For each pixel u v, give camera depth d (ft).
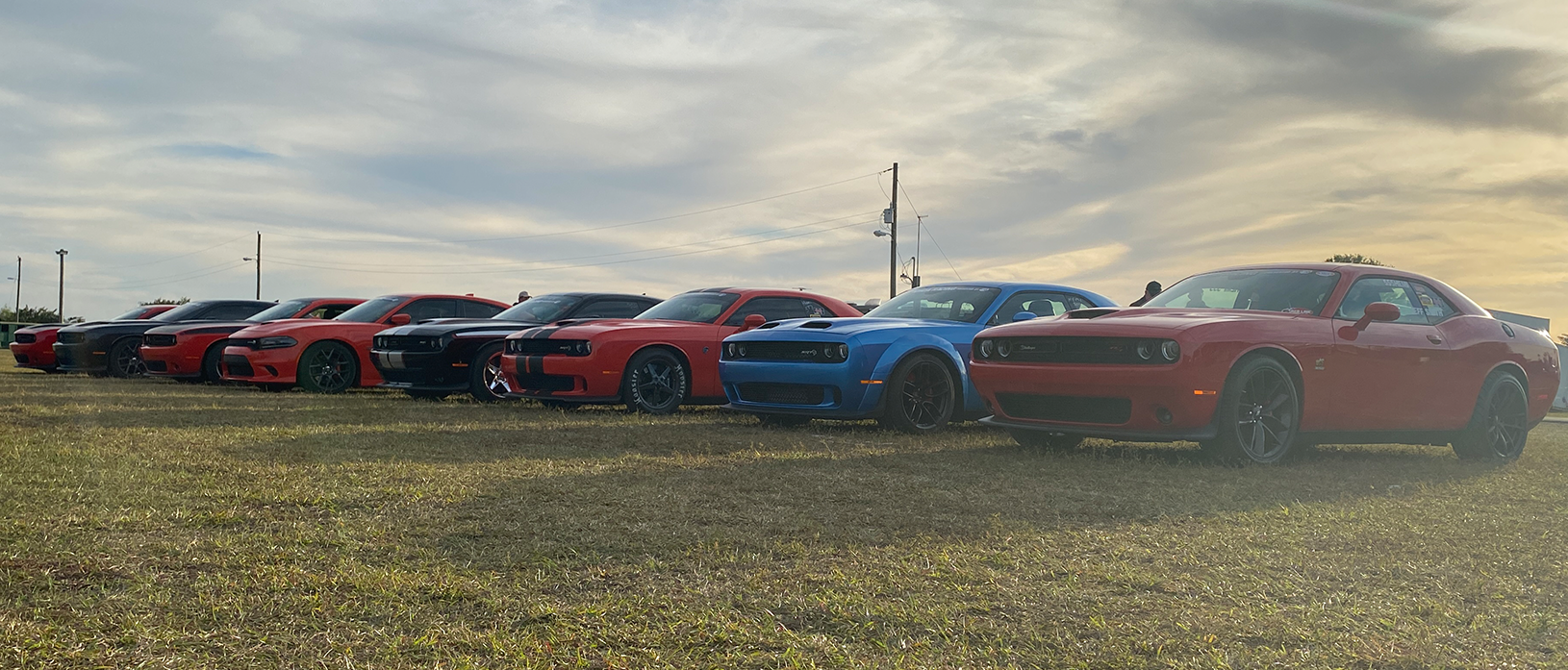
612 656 7.18
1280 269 21.16
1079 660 7.19
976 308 25.70
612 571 9.48
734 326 30.01
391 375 33.40
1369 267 20.90
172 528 11.03
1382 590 9.11
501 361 30.01
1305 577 9.57
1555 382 22.39
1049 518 12.24
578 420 25.25
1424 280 21.54
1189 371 17.44
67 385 39.22
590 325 28.89
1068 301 27.04
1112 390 18.16
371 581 8.94
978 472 16.25
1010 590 8.96
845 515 12.28
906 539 10.94
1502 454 21.17
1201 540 11.08
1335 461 19.17
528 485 14.15
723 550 10.37
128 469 15.07
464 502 12.84
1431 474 17.46
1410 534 11.58
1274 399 18.45
